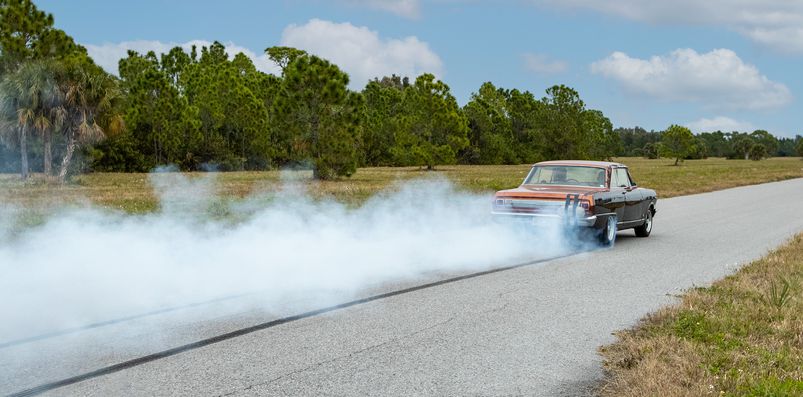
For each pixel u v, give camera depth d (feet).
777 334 18.71
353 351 17.34
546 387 14.87
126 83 248.73
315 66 114.01
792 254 34.50
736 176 158.20
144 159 176.96
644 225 44.42
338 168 117.29
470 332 19.36
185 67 271.90
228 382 14.85
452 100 200.64
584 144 300.20
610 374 15.74
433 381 15.16
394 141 249.34
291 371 15.67
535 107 357.20
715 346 17.47
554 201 37.09
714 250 37.65
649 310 22.33
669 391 13.75
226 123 208.03
